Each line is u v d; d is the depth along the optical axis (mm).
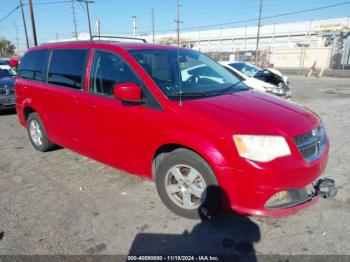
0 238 2926
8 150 5508
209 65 4266
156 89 3268
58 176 4320
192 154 2980
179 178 3166
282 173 2662
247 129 2738
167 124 3090
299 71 31406
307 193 3004
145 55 3703
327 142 3367
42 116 4887
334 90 15352
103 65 3828
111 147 3762
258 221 3184
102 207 3469
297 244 2832
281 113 3090
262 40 72375
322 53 37812
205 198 2990
